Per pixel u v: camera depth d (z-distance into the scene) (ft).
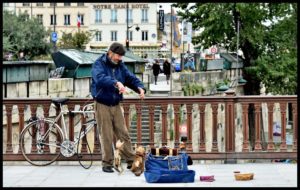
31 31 180.45
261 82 165.07
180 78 146.51
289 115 46.78
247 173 34.94
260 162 40.37
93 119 38.50
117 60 35.96
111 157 36.60
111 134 36.40
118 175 35.73
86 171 36.96
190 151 39.68
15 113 63.62
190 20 163.63
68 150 38.37
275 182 33.42
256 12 153.99
